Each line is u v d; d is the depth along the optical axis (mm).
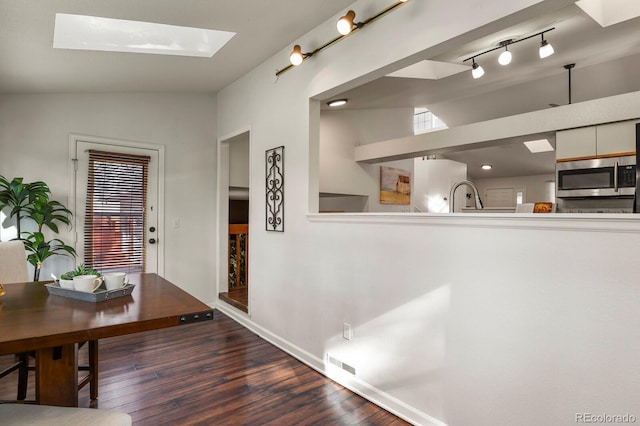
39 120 3428
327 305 2740
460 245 1893
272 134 3438
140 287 1897
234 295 4449
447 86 4184
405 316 2164
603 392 1435
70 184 3586
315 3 2488
